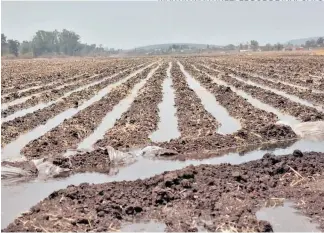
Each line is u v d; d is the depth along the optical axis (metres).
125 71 49.28
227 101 22.48
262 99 23.34
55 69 57.16
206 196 9.53
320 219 8.54
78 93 27.30
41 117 19.47
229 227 8.09
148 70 49.56
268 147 14.60
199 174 10.94
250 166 11.77
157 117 18.88
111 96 25.22
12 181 11.38
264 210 9.02
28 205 9.67
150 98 23.88
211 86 29.28
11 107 22.95
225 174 10.95
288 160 12.05
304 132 15.76
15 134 16.20
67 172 12.04
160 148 13.52
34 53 191.62
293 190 10.09
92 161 12.65
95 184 10.48
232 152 13.98
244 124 17.11
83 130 16.25
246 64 56.94
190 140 14.60
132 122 17.34
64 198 9.52
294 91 26.27
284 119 18.20
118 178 11.59
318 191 9.99
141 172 12.04
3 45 165.88
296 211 8.95
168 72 46.88
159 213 8.84
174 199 9.45
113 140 14.76
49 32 199.00
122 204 9.16
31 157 13.26
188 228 8.12
